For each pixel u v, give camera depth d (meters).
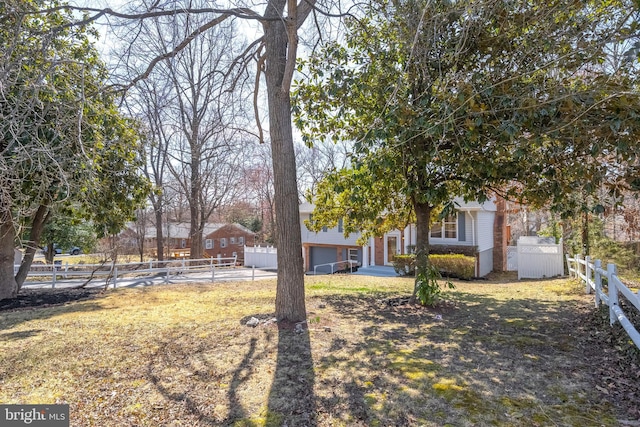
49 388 3.68
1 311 7.59
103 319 6.53
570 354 4.39
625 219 10.65
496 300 8.18
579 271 9.76
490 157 5.86
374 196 7.55
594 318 5.92
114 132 7.88
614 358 4.16
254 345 4.84
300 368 4.06
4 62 3.79
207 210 25.39
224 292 10.16
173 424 3.00
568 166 5.39
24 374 4.02
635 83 4.50
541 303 7.61
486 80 5.09
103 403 3.37
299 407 3.22
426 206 7.51
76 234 18.42
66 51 5.39
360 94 6.71
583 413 3.01
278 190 6.00
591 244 11.69
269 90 5.99
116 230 9.81
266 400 3.36
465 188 6.54
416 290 7.64
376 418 3.01
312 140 7.58
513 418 2.95
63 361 4.39
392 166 5.91
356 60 6.92
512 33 5.19
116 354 4.61
